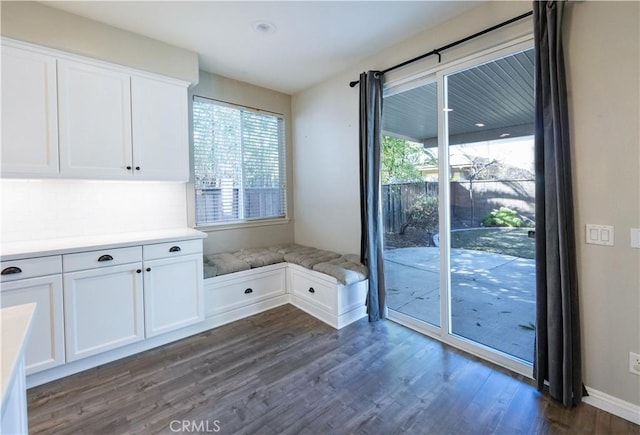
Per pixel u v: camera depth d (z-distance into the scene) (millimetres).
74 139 2275
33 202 2379
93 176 2359
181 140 2791
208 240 3453
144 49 2553
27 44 2078
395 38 2652
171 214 3098
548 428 1611
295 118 4098
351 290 2924
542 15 1786
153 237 2498
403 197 2906
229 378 2062
